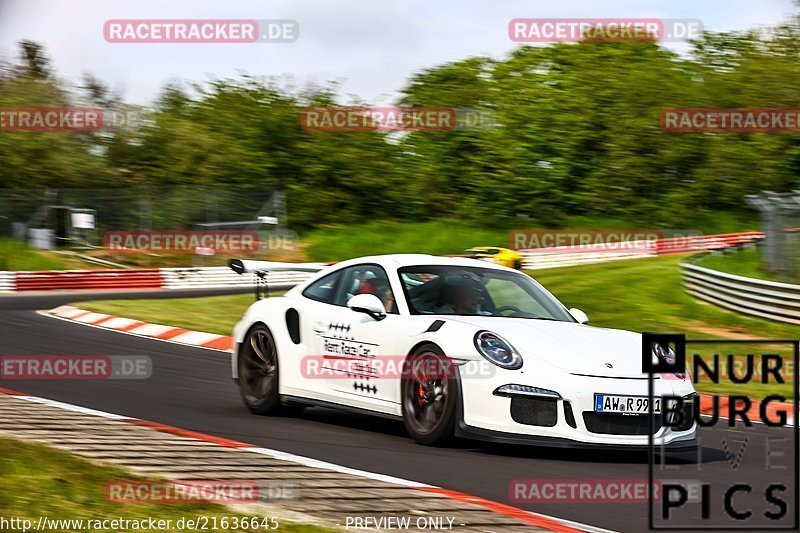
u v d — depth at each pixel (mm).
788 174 81000
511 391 11023
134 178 67562
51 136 63812
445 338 11594
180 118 76000
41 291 45844
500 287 13289
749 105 83250
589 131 82062
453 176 80688
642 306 31719
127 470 8922
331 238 69250
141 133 69562
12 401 13234
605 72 86125
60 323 27203
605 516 8625
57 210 53281
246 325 14297
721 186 80562
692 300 32656
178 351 22094
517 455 11211
